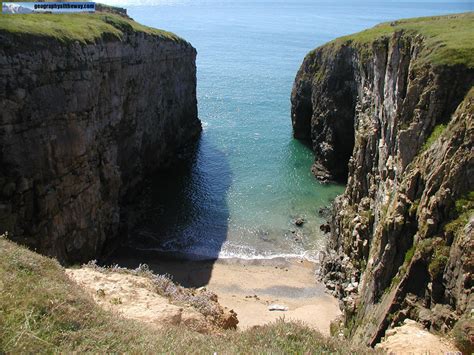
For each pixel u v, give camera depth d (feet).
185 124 246.06
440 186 76.84
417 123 91.71
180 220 161.68
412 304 72.28
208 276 129.29
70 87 116.47
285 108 312.91
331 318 108.06
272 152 235.40
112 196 143.33
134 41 167.32
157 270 130.82
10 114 98.94
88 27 137.28
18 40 101.40
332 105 207.62
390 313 75.31
